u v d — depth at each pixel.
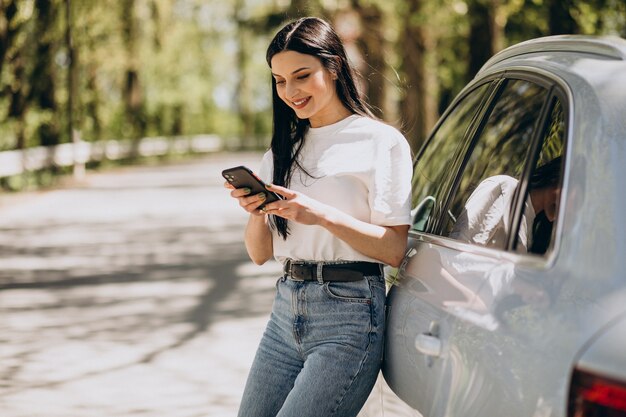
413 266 3.66
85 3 39.12
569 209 2.65
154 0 48.69
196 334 8.88
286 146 3.83
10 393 7.02
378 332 3.65
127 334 8.91
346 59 3.82
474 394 2.75
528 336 2.55
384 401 3.74
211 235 16.47
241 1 61.81
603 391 2.23
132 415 6.46
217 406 6.66
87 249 14.84
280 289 3.80
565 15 13.69
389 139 3.72
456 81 28.48
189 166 41.19
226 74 77.81
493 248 3.12
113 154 40.78
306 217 3.54
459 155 4.02
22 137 31.86
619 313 2.35
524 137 3.32
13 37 30.59
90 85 42.38
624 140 2.65
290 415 3.61
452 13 20.94
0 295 10.98
